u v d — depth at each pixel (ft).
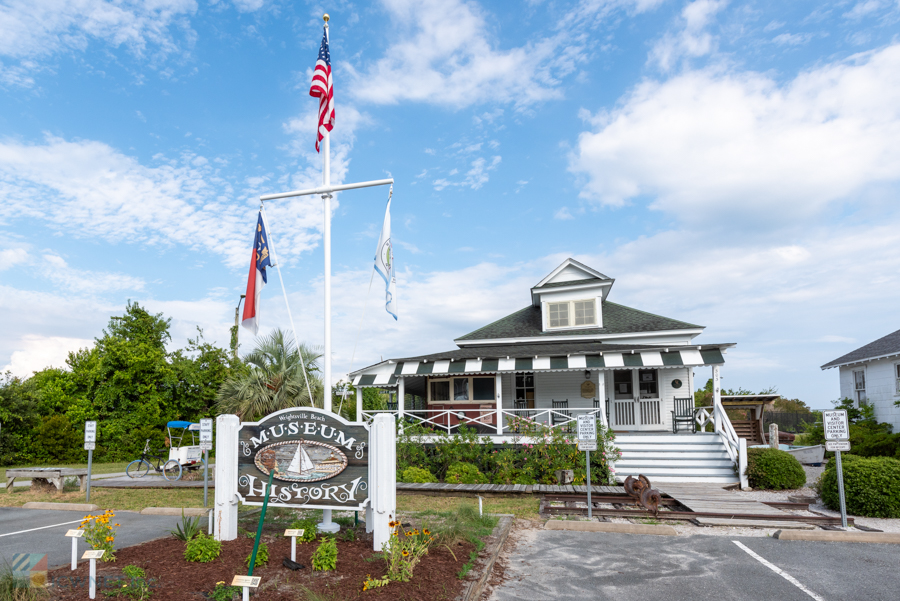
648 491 33.99
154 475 59.00
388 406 84.17
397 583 18.57
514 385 67.41
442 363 57.88
